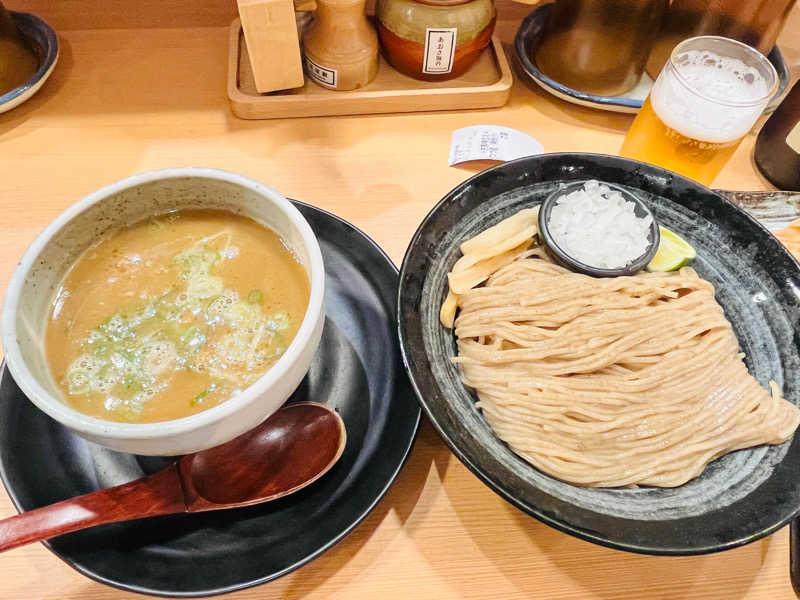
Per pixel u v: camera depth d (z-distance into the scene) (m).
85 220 0.27
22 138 0.43
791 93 0.41
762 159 0.43
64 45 0.49
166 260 0.28
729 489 0.28
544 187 0.37
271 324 0.27
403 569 0.28
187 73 0.48
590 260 0.35
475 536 0.29
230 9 0.50
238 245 0.29
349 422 0.29
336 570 0.28
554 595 0.28
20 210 0.39
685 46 0.40
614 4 0.42
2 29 0.42
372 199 0.41
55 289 0.27
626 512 0.27
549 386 0.30
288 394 0.25
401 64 0.46
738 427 0.29
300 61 0.43
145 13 0.49
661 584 0.28
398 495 0.30
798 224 0.40
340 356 0.31
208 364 0.26
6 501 0.28
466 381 0.32
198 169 0.27
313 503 0.27
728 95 0.38
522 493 0.25
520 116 0.47
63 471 0.27
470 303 0.34
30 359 0.23
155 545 0.25
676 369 0.31
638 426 0.30
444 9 0.41
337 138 0.45
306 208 0.35
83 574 0.24
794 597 0.28
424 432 0.32
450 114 0.47
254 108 0.44
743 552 0.29
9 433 0.27
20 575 0.27
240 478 0.27
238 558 0.25
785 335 0.32
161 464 0.28
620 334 0.32
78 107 0.45
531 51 0.50
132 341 0.26
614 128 0.47
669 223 0.36
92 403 0.25
